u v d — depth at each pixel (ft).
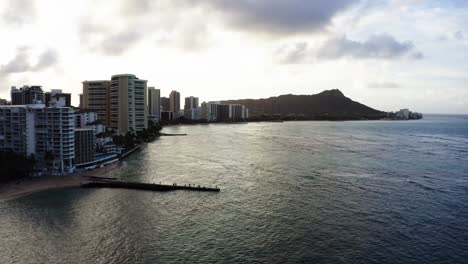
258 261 287.07
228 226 362.12
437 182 549.13
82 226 361.92
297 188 514.68
